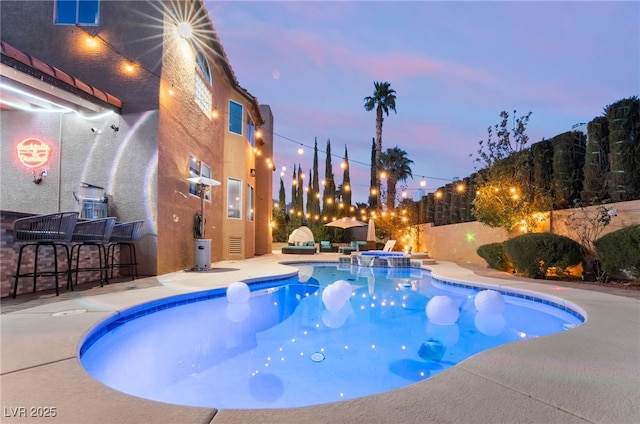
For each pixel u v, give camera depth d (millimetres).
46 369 2176
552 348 2719
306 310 5461
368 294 6836
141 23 7320
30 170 7102
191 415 1645
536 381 2086
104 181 7062
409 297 6527
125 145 7109
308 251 17172
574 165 8156
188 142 8883
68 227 4598
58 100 6438
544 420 1637
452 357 3492
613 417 1676
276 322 4715
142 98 7176
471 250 11477
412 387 1994
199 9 8719
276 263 10539
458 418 1646
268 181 16984
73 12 7371
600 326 3402
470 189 11883
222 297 5664
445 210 13852
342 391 2725
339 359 3404
